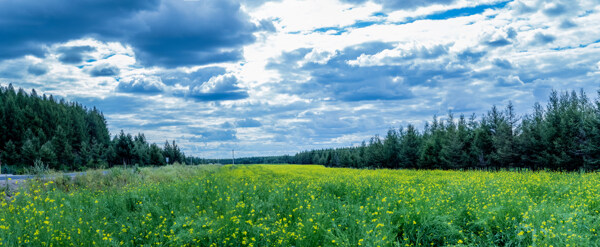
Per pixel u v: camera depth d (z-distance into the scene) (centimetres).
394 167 5366
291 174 2839
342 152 8112
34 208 752
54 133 6969
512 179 1539
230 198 884
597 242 613
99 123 10125
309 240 642
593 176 1686
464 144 4259
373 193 1069
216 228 688
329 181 1353
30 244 604
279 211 838
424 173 2361
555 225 631
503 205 786
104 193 1078
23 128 6331
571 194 1000
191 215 785
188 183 1179
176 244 637
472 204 830
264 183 1201
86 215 756
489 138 3919
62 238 623
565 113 3162
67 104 9438
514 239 662
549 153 3145
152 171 2166
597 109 2812
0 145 6012
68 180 1374
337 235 659
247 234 687
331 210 838
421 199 816
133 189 1102
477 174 2084
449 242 684
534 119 3659
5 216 719
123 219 786
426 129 5741
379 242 571
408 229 716
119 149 6438
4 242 588
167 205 882
